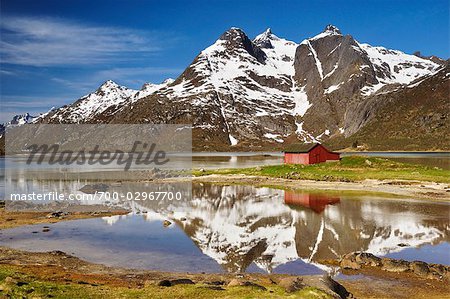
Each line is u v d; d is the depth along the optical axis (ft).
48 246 117.50
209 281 82.28
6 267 89.25
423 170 285.02
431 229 135.95
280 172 316.19
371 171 288.51
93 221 157.38
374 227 139.74
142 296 67.67
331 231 135.13
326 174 289.53
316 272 93.56
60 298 65.51
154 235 131.75
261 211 175.63
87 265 97.81
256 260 103.91
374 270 93.76
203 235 131.95
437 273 90.07
